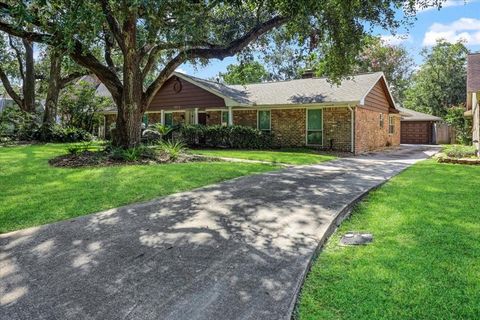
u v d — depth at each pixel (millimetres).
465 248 3494
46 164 8922
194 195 5859
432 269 3020
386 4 9703
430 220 4449
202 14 7961
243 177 7660
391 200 5637
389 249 3525
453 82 33281
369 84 17328
